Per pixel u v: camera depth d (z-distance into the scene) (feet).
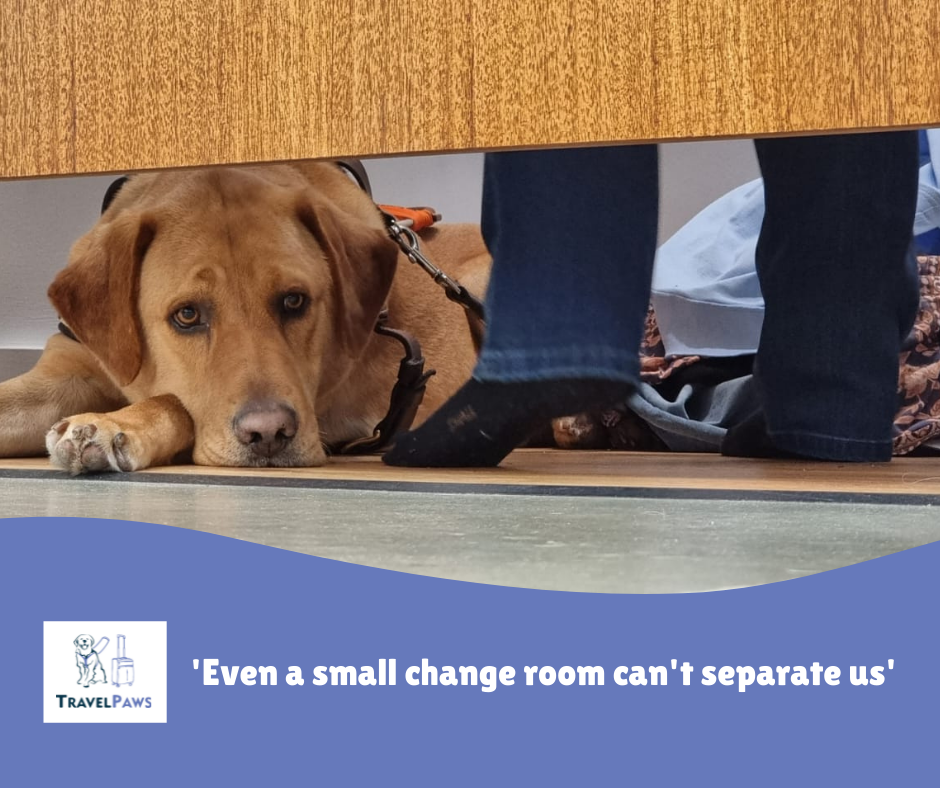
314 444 4.38
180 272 4.51
